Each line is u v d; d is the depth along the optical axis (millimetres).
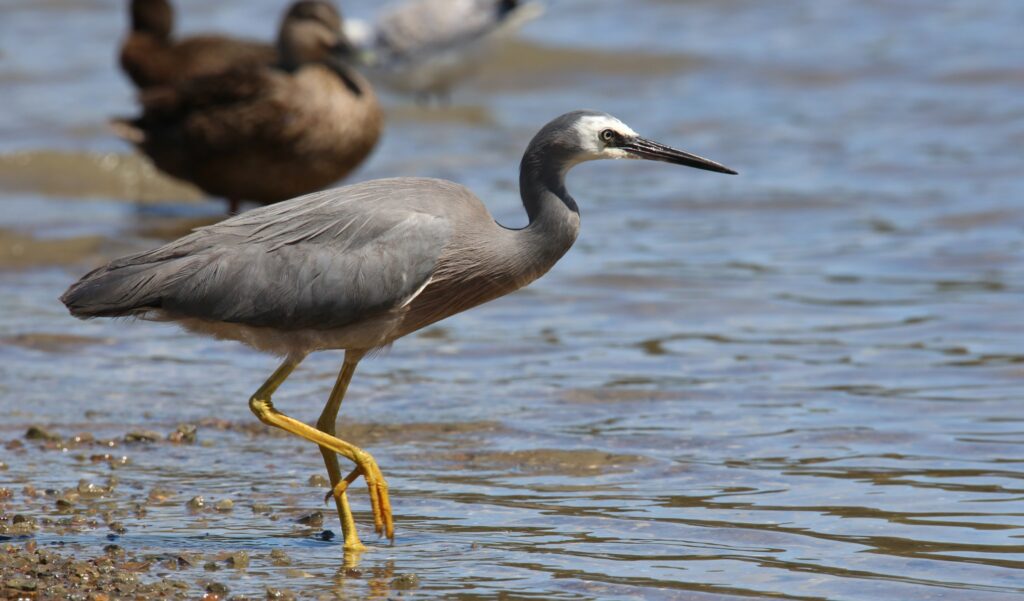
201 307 9383
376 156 22906
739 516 9773
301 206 9633
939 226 18359
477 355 14102
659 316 15305
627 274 16703
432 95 26859
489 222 9875
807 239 18141
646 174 21828
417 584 8617
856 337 14312
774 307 15438
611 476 10688
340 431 11852
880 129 23562
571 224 9969
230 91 19203
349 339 9672
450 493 10391
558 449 11312
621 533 9492
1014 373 13016
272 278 9383
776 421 11891
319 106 19188
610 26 30781
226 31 30344
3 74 27594
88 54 29078
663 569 8836
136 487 10484
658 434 11633
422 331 14977
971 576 8672
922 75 26609
